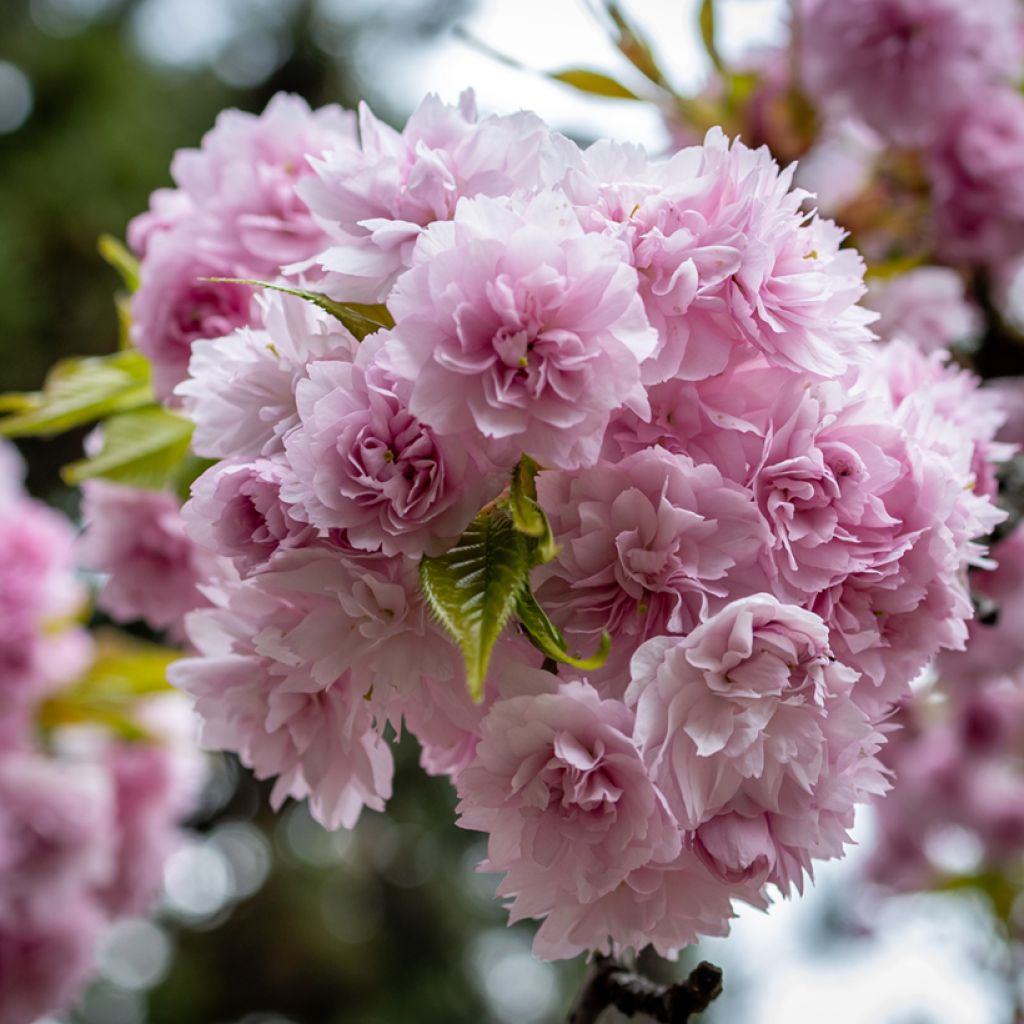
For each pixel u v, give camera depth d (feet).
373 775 2.19
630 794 2.07
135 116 7.26
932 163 3.40
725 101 3.33
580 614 2.10
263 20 7.89
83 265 6.89
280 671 2.18
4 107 7.18
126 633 6.10
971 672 2.71
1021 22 3.56
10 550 3.67
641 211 2.11
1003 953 5.28
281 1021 7.90
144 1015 7.78
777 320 2.12
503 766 2.10
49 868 3.70
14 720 3.71
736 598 2.09
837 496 2.11
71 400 2.66
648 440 2.10
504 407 2.05
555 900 2.14
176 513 2.67
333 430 2.07
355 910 8.17
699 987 2.20
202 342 2.22
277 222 2.46
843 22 3.22
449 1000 7.96
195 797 4.31
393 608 2.09
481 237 2.06
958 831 4.90
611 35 3.07
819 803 2.09
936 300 3.42
